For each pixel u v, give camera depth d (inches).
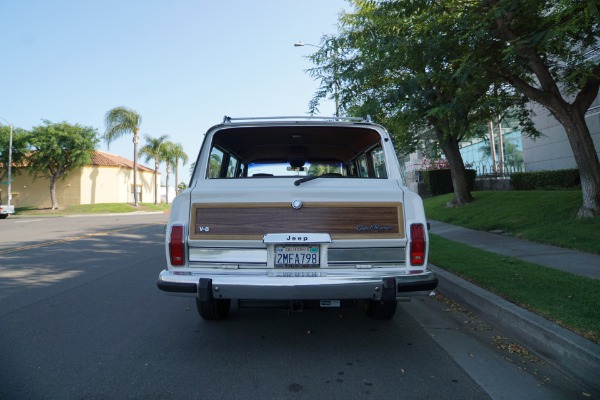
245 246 151.3
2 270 340.8
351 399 126.5
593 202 382.9
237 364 153.0
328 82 520.1
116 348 169.3
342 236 150.6
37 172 1534.2
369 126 183.2
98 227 758.5
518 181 816.9
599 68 346.6
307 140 210.1
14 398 127.3
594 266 261.4
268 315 215.2
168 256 152.9
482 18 322.0
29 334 186.5
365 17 495.2
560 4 259.8
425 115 421.7
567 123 387.5
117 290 270.4
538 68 377.1
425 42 361.1
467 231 466.0
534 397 127.2
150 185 2063.2
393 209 153.9
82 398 127.7
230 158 215.0
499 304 189.5
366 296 145.5
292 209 151.9
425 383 136.6
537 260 289.4
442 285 255.4
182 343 174.9
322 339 179.3
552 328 154.3
